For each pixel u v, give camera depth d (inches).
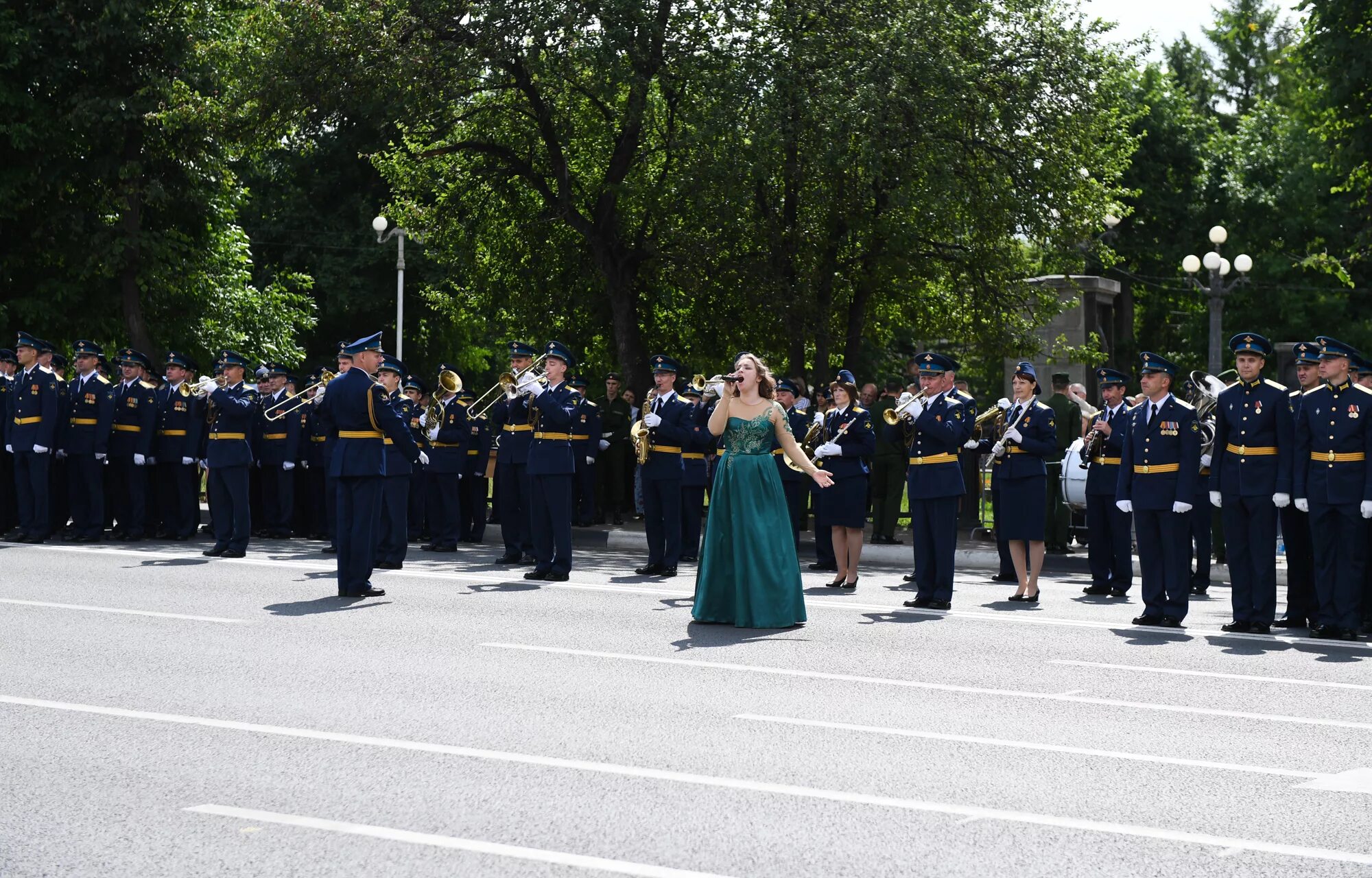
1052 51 948.0
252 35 951.6
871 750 284.4
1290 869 215.0
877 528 761.0
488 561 652.1
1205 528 585.6
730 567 449.4
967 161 930.7
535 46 869.2
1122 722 315.9
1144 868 214.7
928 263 982.4
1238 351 475.8
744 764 272.2
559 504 567.8
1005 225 963.3
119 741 286.8
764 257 941.8
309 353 1872.5
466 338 1876.2
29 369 705.0
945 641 425.4
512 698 329.4
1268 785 263.7
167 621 437.4
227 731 295.7
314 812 238.8
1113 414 569.6
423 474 771.4
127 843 222.1
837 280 1001.5
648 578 587.8
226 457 631.8
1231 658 406.9
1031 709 327.0
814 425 596.1
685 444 626.5
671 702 328.2
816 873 210.2
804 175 885.8
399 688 339.9
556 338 1091.3
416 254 1791.3
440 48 868.0
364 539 500.7
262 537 764.0
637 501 846.5
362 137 1817.2
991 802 249.1
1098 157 1029.8
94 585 521.7
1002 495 538.9
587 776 262.2
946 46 872.3
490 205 1060.5
